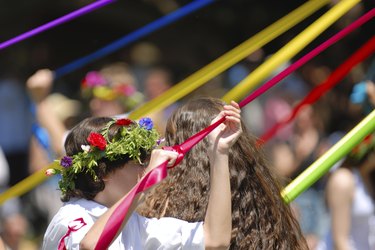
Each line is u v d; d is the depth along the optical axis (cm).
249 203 819
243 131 841
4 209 1605
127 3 2459
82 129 812
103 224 720
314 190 1605
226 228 772
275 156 1733
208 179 819
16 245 1595
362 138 893
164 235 791
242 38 2319
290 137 1772
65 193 808
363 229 1261
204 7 2339
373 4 1775
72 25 2564
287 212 850
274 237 820
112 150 788
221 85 1795
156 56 2355
